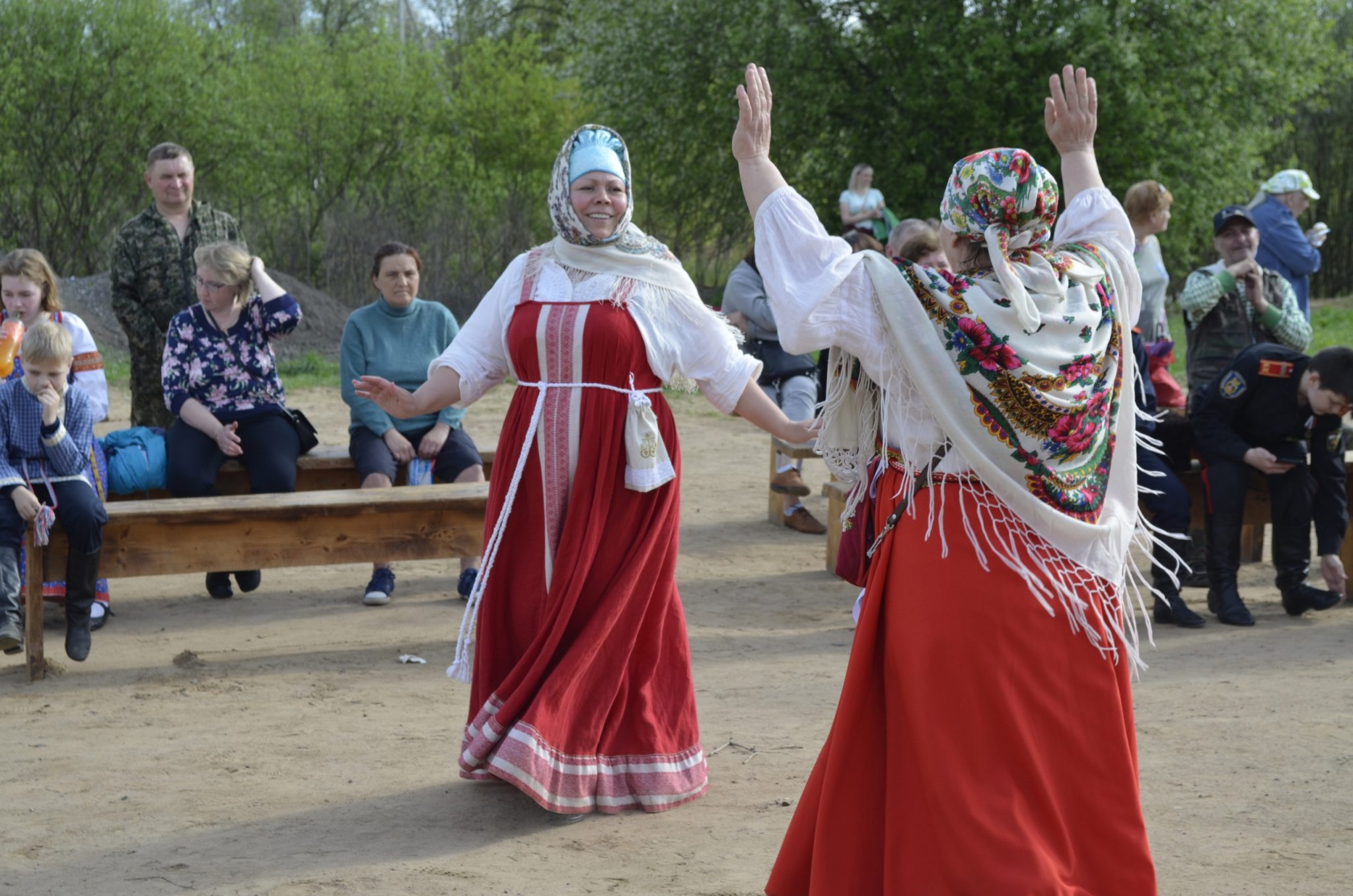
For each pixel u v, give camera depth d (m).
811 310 2.69
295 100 25.39
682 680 3.92
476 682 3.88
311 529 5.55
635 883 3.27
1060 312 2.73
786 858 2.81
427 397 3.99
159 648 5.70
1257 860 3.36
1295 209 8.14
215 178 24.72
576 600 3.74
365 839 3.56
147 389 7.15
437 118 27.06
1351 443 7.16
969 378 2.68
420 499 5.64
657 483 3.82
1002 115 22.56
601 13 25.36
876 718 2.73
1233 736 4.40
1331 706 4.74
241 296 6.38
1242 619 6.08
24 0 21.61
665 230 27.88
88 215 22.64
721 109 23.83
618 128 25.44
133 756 4.23
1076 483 2.74
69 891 3.21
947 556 2.69
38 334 5.14
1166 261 25.27
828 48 23.36
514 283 3.98
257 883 3.26
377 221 22.11
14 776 4.03
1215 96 22.48
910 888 2.58
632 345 3.82
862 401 2.88
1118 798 2.67
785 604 6.61
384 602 6.51
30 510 5.06
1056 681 2.66
